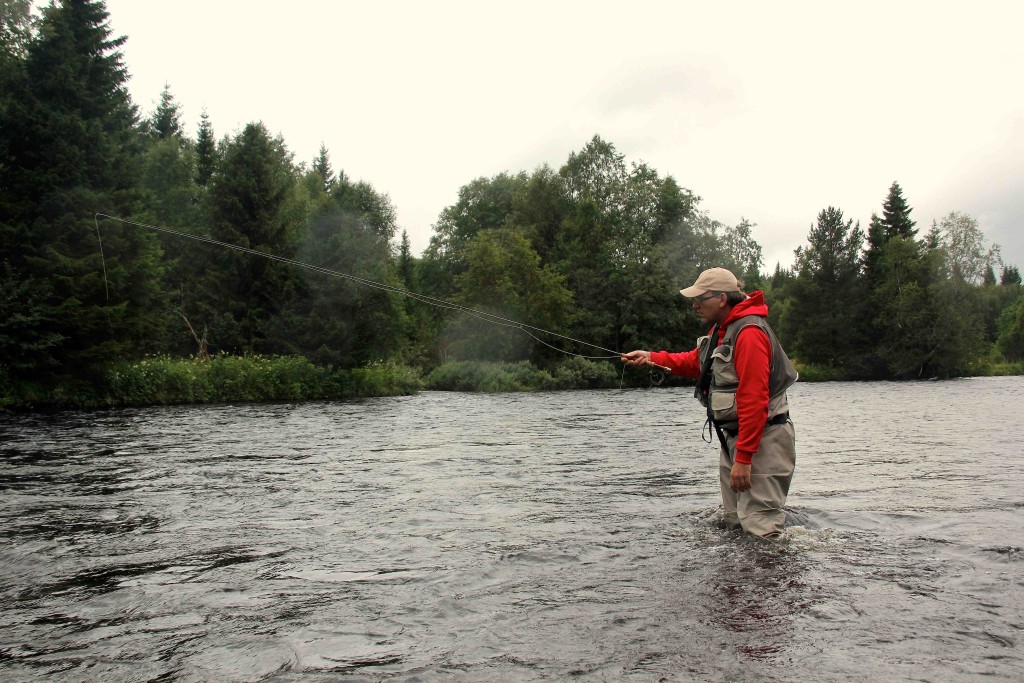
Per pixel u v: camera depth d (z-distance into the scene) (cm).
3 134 2209
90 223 2195
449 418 1666
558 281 4809
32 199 2234
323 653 269
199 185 4703
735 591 335
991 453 892
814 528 469
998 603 317
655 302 4975
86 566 390
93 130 2305
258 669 256
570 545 426
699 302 509
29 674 254
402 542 438
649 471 747
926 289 5516
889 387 3875
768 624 292
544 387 4253
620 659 259
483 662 258
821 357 5984
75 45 2386
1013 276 11969
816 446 988
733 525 479
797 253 6356
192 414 1833
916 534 449
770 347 464
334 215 3478
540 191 5766
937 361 5428
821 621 295
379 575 368
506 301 4541
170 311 3422
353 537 453
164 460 859
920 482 658
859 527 470
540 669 252
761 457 460
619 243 5316
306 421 1572
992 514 507
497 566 381
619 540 438
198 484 671
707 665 253
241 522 500
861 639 276
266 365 2828
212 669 256
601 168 6028
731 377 479
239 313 3450
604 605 317
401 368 3788
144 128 5778
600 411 1919
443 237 6794
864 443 1027
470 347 4572
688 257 5388
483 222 6662
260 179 3528
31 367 2088
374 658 263
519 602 323
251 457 888
